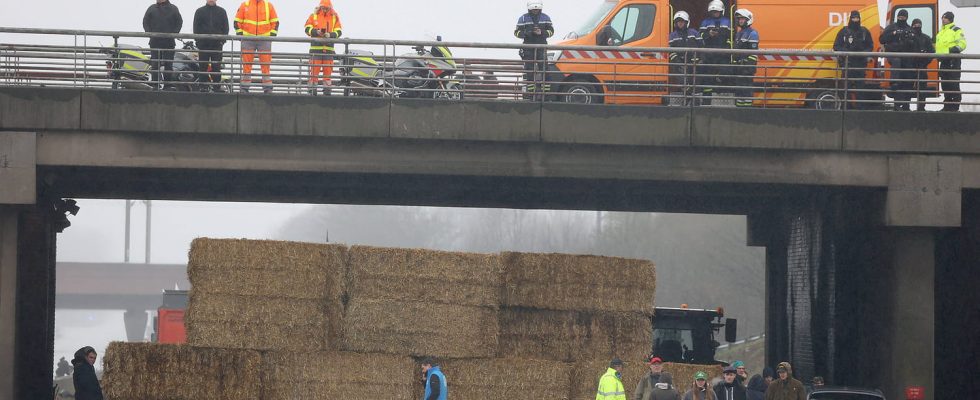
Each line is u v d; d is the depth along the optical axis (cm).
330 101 6981
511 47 7188
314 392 6312
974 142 7144
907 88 7900
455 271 6462
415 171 7112
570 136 7075
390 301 6406
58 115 6856
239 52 7119
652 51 7162
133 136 6962
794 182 7219
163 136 6988
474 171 7138
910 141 7150
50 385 8275
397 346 6406
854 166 7206
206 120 6938
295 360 6297
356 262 6406
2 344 6819
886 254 7300
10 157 6819
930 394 7169
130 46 7206
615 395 5850
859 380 7731
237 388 6228
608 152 7188
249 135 6994
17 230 6925
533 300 6575
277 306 6288
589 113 7081
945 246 8181
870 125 7156
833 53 7188
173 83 7019
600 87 8006
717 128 7106
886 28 7731
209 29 7606
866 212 7438
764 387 7062
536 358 6544
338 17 8000
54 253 8550
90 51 7069
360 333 6378
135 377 6188
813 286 8544
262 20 7950
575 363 6550
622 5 8106
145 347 6203
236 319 6256
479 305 6469
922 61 7850
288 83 7138
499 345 6569
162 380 6203
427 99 7031
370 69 7969
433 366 6062
